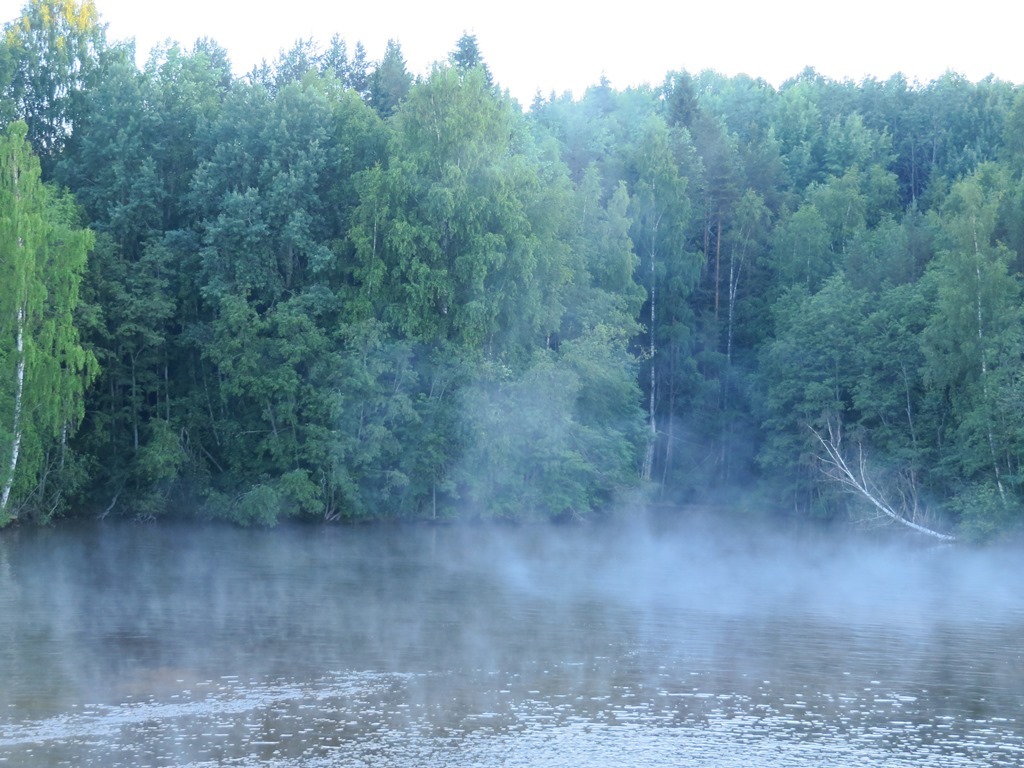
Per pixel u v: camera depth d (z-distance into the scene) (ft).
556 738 67.46
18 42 222.28
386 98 297.12
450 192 195.21
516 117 257.55
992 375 179.22
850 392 216.74
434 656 86.79
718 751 66.13
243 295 197.98
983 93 349.61
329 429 197.16
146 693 74.49
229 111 212.84
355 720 69.82
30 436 172.55
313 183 207.21
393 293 201.26
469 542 174.91
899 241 229.86
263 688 76.33
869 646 93.56
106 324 198.90
